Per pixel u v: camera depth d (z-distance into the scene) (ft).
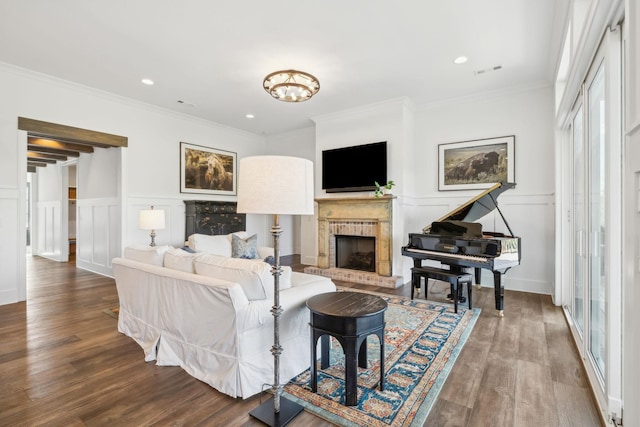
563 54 10.29
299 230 26.03
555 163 12.16
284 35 10.41
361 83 14.20
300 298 7.23
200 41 10.78
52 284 15.83
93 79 13.85
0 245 12.51
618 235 5.30
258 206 5.20
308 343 7.46
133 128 16.61
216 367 6.62
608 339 5.35
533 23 9.71
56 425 5.46
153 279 8.11
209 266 7.25
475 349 8.42
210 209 19.47
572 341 8.91
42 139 16.88
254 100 16.44
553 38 10.52
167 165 18.16
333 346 8.68
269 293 6.69
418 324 10.25
